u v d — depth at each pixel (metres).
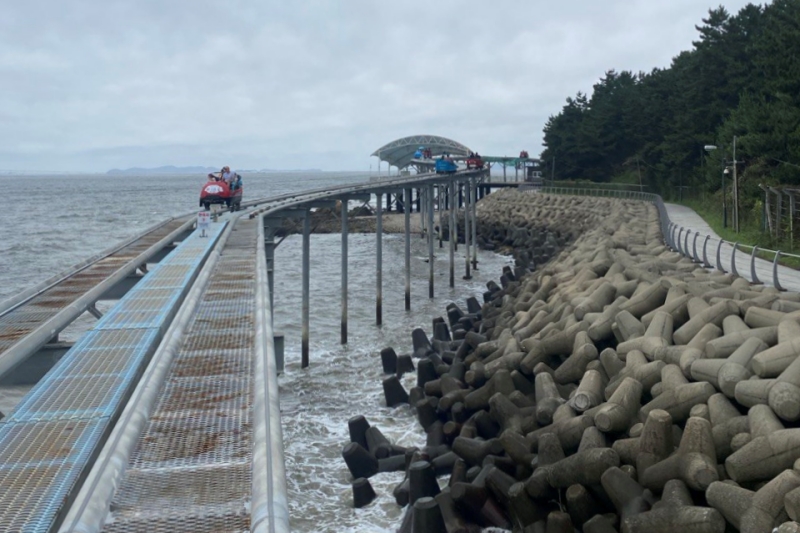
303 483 15.19
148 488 5.13
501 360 17.05
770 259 27.94
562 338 16.11
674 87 75.44
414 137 104.25
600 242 30.64
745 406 10.28
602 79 104.19
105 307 31.02
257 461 4.96
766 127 44.69
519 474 12.21
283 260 55.91
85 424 6.20
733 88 62.69
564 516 9.98
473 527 11.74
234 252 17.25
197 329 9.61
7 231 79.12
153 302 10.77
